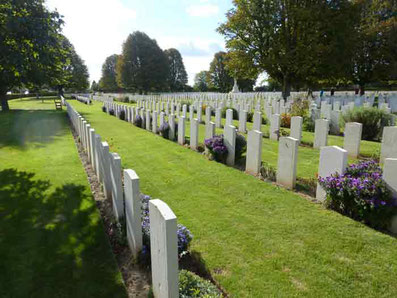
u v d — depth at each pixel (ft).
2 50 19.56
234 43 83.61
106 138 32.53
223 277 8.95
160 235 6.93
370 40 96.27
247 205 14.11
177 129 30.91
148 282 8.86
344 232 11.38
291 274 9.03
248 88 232.53
